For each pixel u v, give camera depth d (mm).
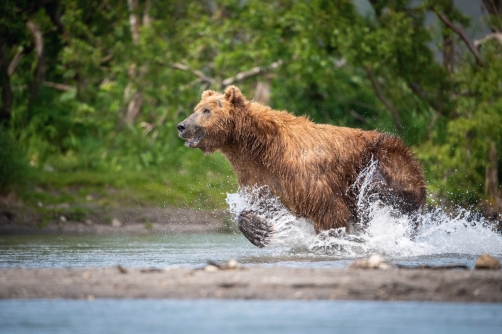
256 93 76188
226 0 72125
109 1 74125
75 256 35375
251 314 22094
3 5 61250
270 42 68688
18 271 26844
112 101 72625
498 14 64500
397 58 63031
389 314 22266
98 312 22297
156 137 72250
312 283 24797
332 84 70750
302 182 35625
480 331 20750
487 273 26188
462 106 62125
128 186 61375
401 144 38969
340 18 64812
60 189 59281
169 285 24844
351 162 36969
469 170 59375
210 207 58875
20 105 69438
